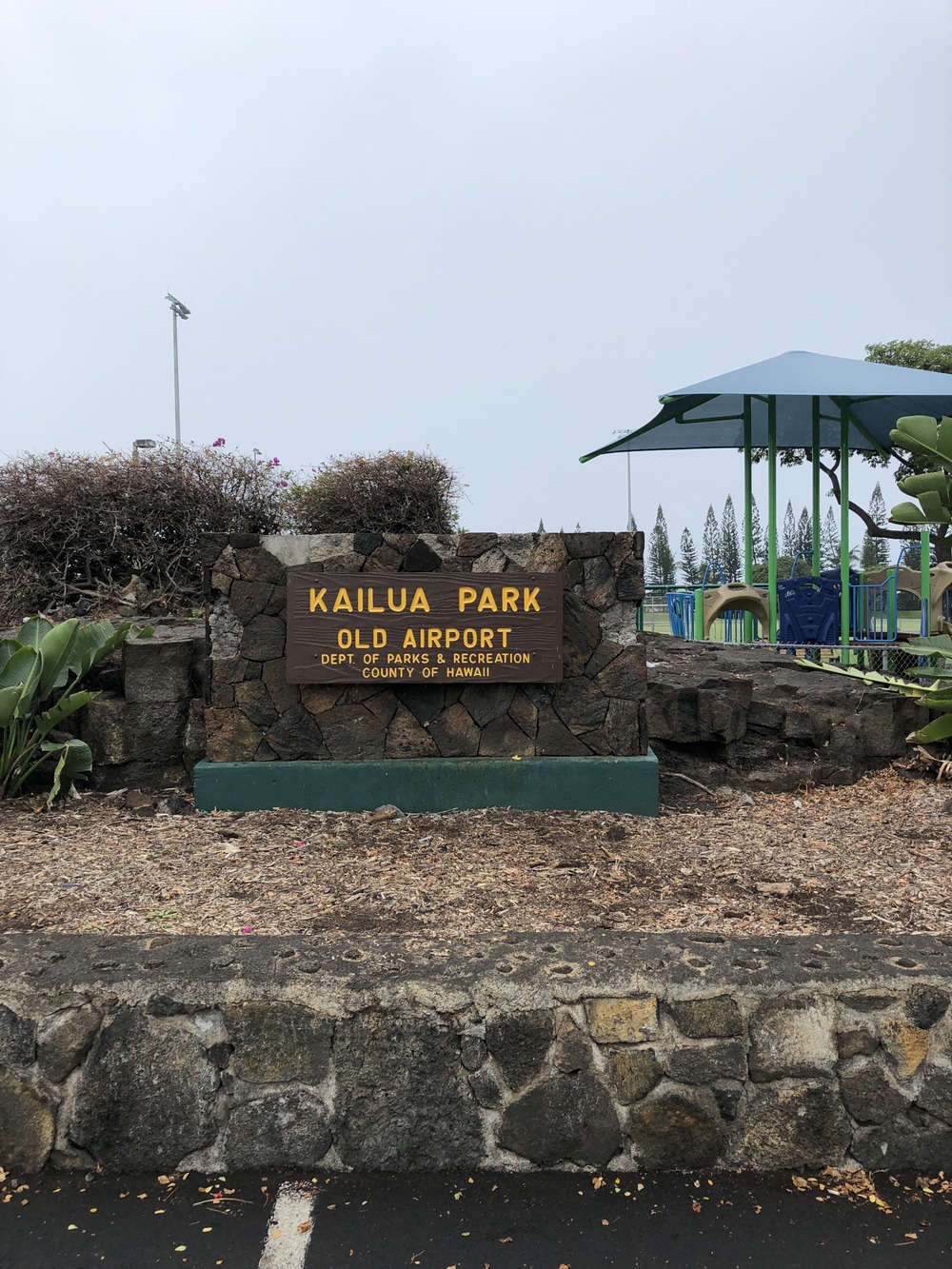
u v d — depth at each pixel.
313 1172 2.70
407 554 5.19
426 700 5.25
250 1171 2.70
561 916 3.58
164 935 3.15
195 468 8.78
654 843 4.60
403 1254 2.40
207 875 4.07
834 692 6.17
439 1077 2.69
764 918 3.54
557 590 5.12
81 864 4.19
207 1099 2.70
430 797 5.15
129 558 8.66
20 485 8.31
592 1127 2.68
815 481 10.41
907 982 2.72
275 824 4.86
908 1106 2.69
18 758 5.27
